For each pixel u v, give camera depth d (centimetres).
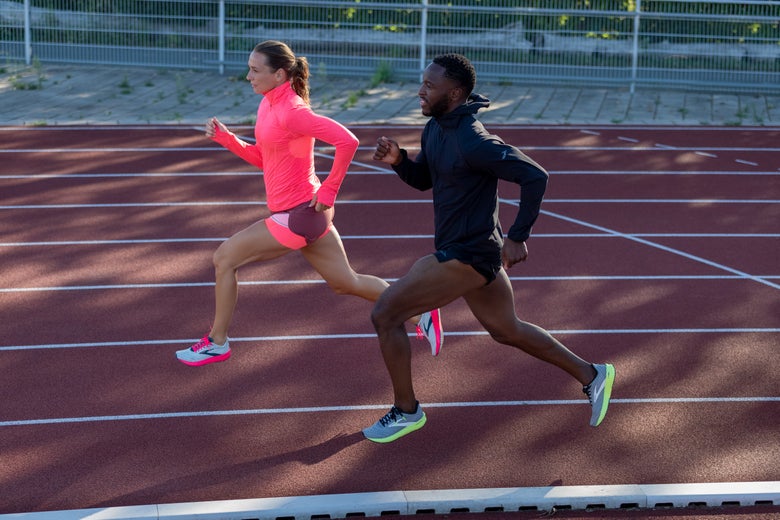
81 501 430
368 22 1758
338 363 597
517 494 436
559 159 1245
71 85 1638
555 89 1756
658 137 1398
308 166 511
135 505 425
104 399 538
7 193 1011
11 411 520
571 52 1750
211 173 1123
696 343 645
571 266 816
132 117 1420
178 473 457
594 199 1052
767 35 1719
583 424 518
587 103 1641
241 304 701
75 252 822
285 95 496
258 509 418
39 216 930
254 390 554
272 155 504
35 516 408
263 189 1059
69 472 456
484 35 1755
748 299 741
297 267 788
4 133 1301
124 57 1780
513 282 771
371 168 1161
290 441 493
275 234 512
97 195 1015
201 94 1608
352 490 444
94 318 668
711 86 1741
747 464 476
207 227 912
